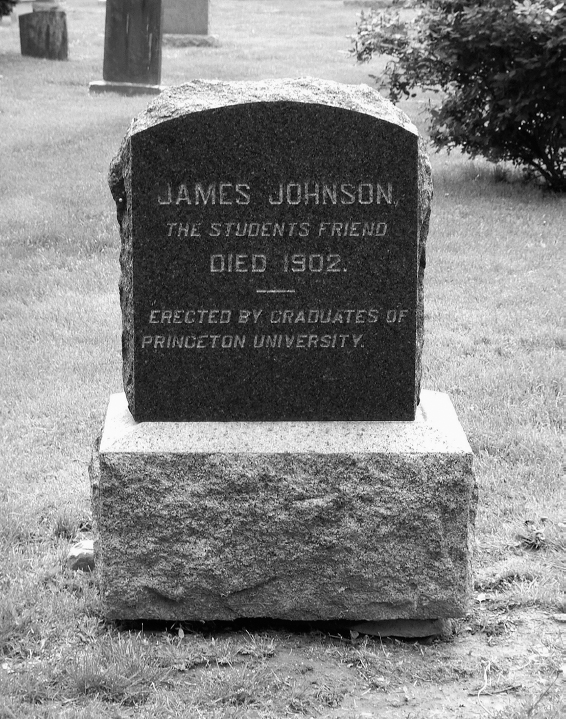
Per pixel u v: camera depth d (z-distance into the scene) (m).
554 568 3.18
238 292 2.86
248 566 2.88
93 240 5.75
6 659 2.84
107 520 2.86
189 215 2.82
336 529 2.86
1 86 9.86
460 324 4.68
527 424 3.87
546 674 2.81
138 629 2.95
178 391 2.90
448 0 6.34
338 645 2.91
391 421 2.91
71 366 4.37
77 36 13.72
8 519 3.37
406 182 2.81
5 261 5.46
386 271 2.85
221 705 2.71
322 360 2.89
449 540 2.86
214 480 2.85
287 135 2.79
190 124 2.78
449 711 2.71
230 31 14.77
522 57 6.17
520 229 5.95
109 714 2.68
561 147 6.88
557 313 4.78
